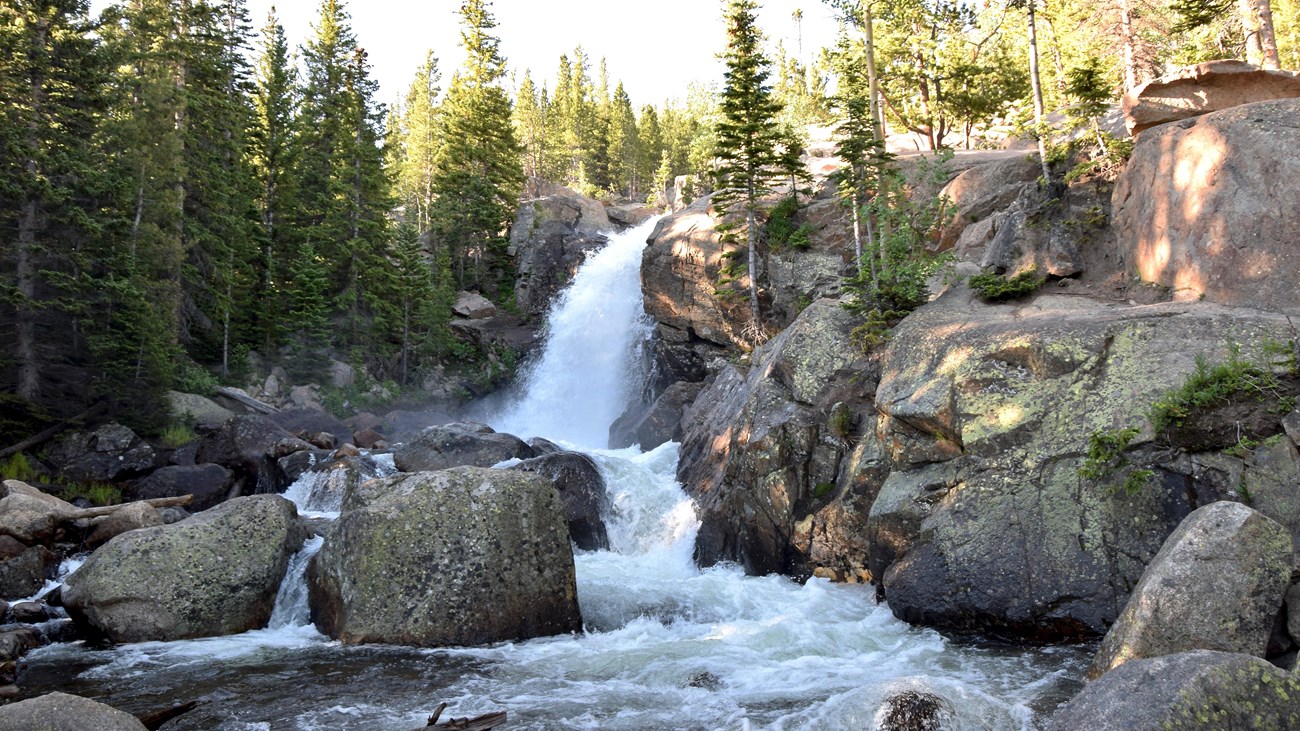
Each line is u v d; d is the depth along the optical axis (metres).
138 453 22.84
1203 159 13.72
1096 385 11.48
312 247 39.75
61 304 23.70
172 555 12.21
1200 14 26.27
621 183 92.44
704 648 10.79
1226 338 11.00
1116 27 29.11
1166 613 7.82
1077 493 10.80
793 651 10.55
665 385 32.94
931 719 7.11
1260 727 5.84
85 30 26.45
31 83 25.48
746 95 29.38
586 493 18.17
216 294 35.19
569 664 10.34
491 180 53.47
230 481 22.03
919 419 12.73
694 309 31.11
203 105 37.94
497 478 12.21
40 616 12.73
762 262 29.41
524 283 48.47
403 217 63.25
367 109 50.38
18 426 22.67
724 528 16.14
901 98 37.97
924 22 36.31
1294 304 11.79
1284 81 16.66
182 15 38.84
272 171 43.38
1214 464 10.09
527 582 11.75
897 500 12.46
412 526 11.68
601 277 42.25
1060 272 16.27
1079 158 19.91
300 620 12.59
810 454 15.12
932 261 17.58
